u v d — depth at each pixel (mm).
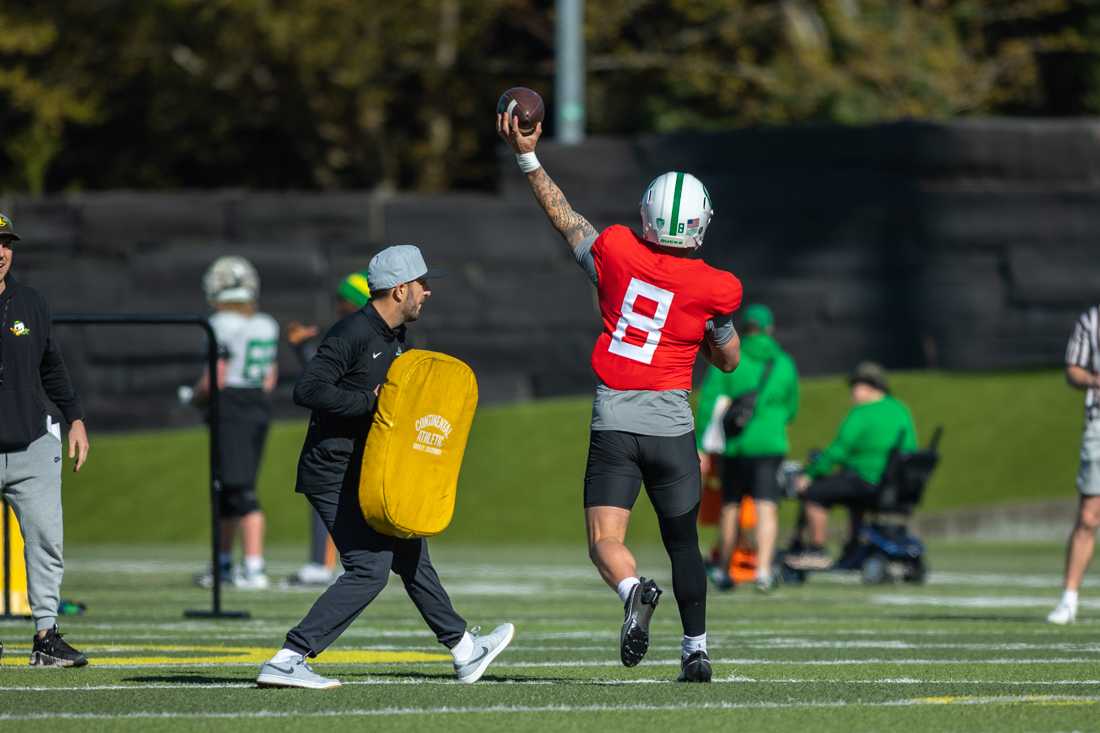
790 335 88312
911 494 53812
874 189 87750
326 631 24234
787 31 118875
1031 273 87188
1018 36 122062
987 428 82000
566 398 89312
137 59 121625
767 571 49031
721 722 21312
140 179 131500
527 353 89562
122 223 92562
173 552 70375
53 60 122375
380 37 118000
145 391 90250
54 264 92750
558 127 92688
